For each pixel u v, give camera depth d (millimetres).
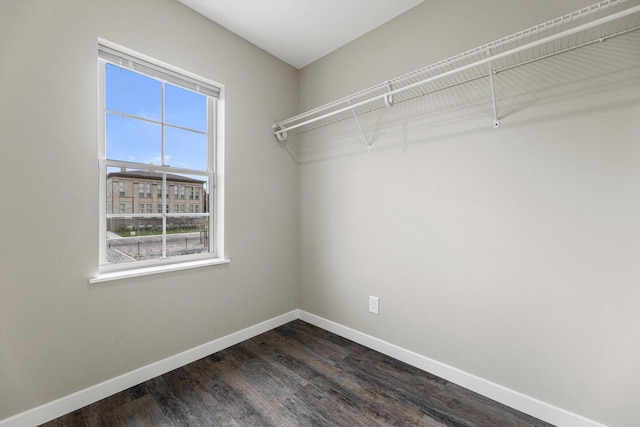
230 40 2186
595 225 1312
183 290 1937
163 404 1558
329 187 2471
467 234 1699
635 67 1223
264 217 2451
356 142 2268
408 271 1972
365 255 2221
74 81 1488
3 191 1303
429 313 1872
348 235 2334
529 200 1484
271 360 2010
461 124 1715
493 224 1602
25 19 1352
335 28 2146
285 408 1536
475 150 1662
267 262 2480
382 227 2111
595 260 1313
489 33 1604
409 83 1940
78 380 1516
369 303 2199
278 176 2564
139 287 1733
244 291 2312
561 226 1396
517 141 1516
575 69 1355
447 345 1794
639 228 1217
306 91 2660
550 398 1432
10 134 1314
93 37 1550
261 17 2035
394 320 2055
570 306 1377
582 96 1338
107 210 1698
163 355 1845
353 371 1883
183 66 1921
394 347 2049
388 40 2061
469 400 1602
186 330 1958
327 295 2508
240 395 1637
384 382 1764
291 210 2682
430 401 1592
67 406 1472
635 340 1229
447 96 1772
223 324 2172
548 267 1434
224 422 1438
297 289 2742
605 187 1286
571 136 1366
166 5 1837
